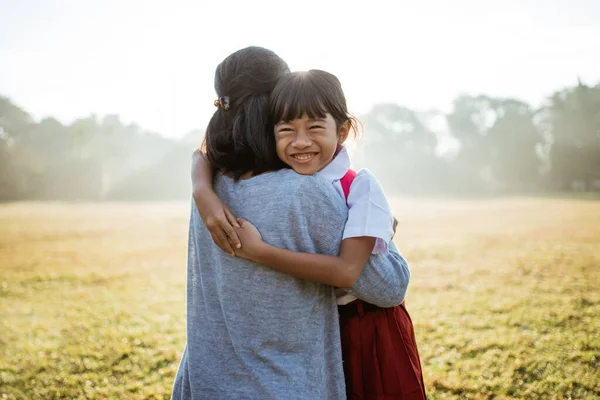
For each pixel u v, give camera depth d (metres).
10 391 3.83
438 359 4.19
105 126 70.38
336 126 1.44
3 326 5.66
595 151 57.22
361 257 1.37
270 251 1.33
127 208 34.56
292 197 1.35
